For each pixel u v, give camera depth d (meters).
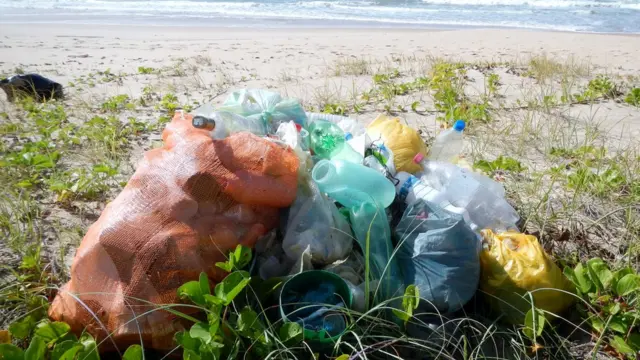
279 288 1.99
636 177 3.18
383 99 5.34
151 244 1.87
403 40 9.99
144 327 1.81
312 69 7.15
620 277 2.08
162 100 5.39
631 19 13.73
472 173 2.76
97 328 1.85
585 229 2.67
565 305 2.12
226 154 2.11
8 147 3.95
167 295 1.85
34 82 5.59
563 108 4.91
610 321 1.98
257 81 6.40
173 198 1.98
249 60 7.86
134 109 5.09
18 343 1.92
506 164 3.26
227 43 9.60
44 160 3.31
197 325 1.74
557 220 2.74
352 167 2.29
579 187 3.00
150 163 2.17
